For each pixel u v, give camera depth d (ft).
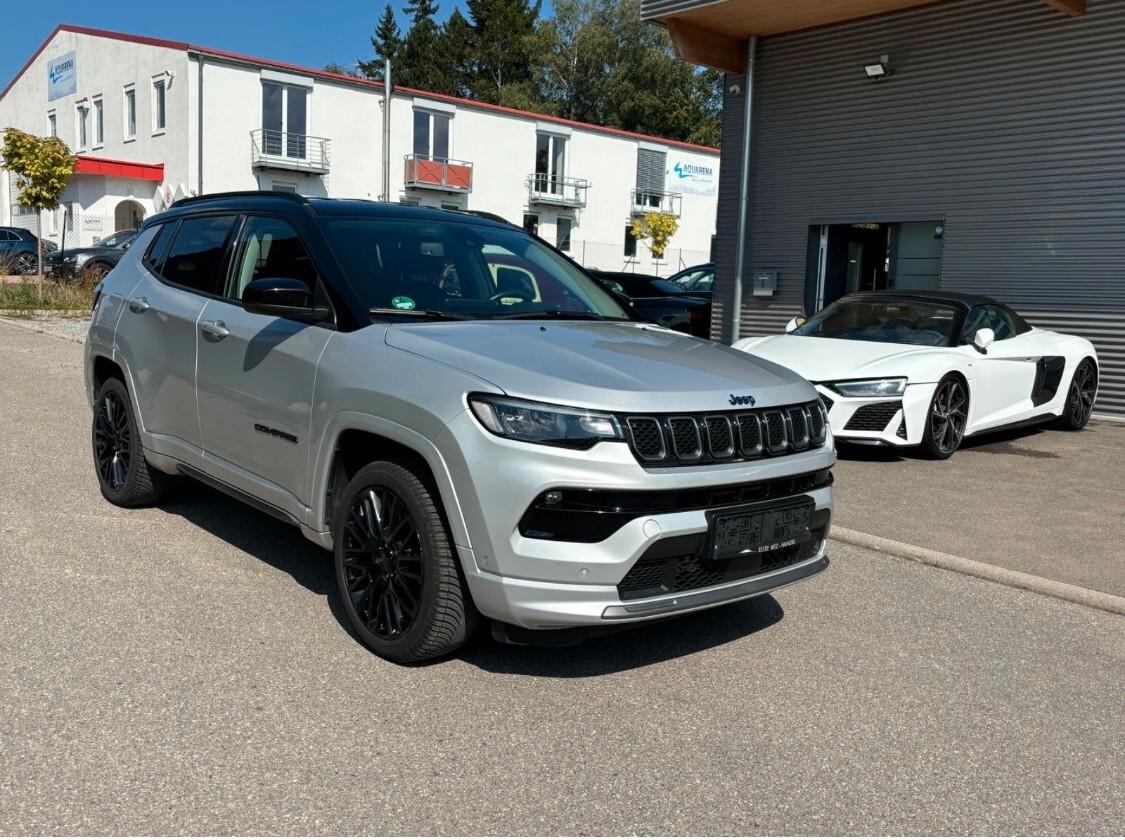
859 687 11.96
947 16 37.81
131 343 17.12
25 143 69.82
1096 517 20.72
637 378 11.18
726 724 10.78
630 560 10.37
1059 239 35.47
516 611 10.47
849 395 24.85
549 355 11.56
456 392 10.82
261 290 12.61
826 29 41.68
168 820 8.39
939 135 38.52
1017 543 18.67
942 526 19.71
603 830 8.61
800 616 14.43
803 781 9.65
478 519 10.52
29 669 11.20
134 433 17.33
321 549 16.10
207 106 102.42
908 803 9.35
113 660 11.56
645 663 12.36
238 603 13.56
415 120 116.88
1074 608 15.37
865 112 40.81
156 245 18.10
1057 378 30.45
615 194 137.28
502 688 11.36
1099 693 12.15
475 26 246.06
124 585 14.07
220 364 14.64
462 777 9.36
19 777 8.95
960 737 10.78
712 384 11.55
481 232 15.90
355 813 8.65
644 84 195.93
